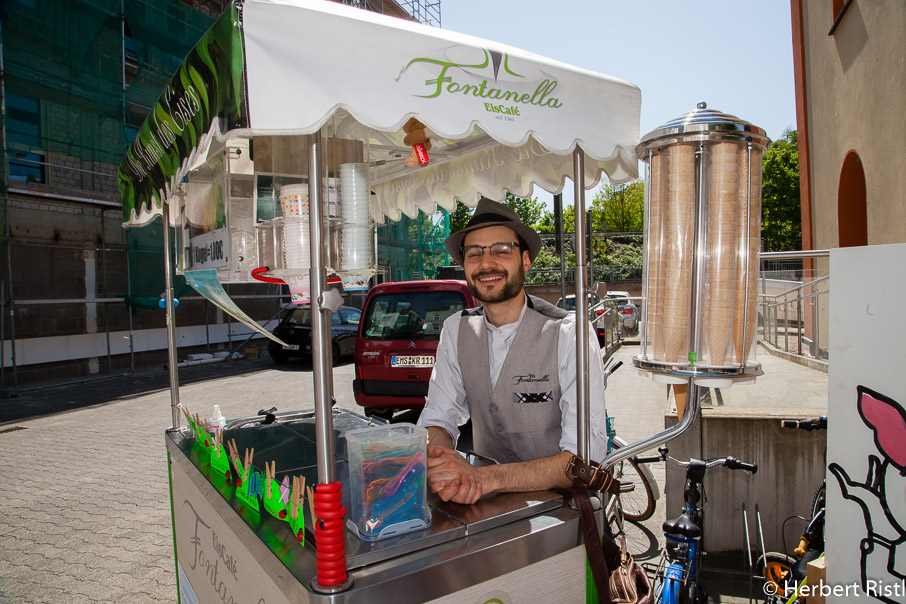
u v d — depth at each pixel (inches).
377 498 53.4
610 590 62.7
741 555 130.6
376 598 47.0
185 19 526.6
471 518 58.1
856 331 54.2
